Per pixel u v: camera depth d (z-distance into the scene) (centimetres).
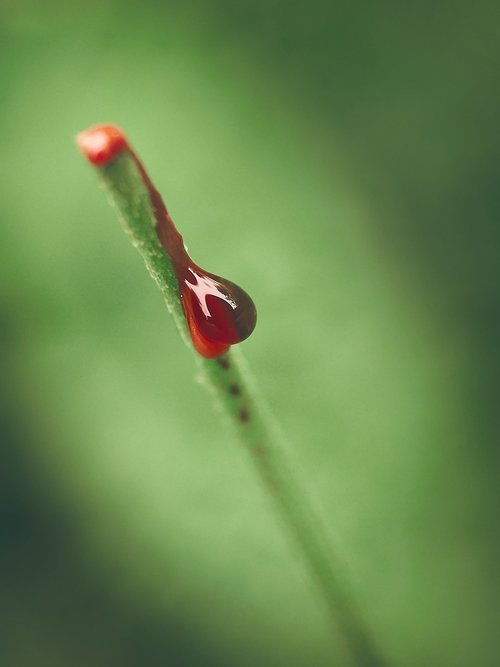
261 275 14
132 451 14
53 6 17
